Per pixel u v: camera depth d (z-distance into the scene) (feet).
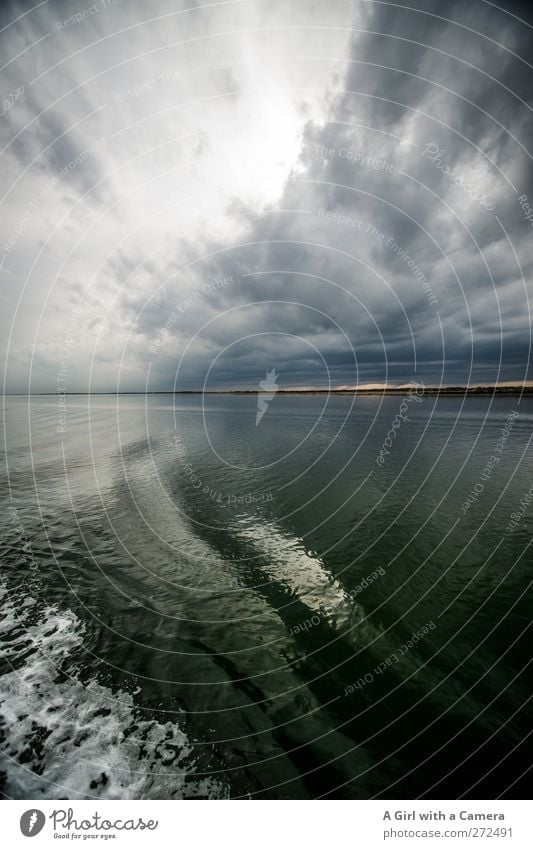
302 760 16.43
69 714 18.22
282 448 74.59
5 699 18.93
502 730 17.70
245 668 21.27
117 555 33.55
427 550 33.88
